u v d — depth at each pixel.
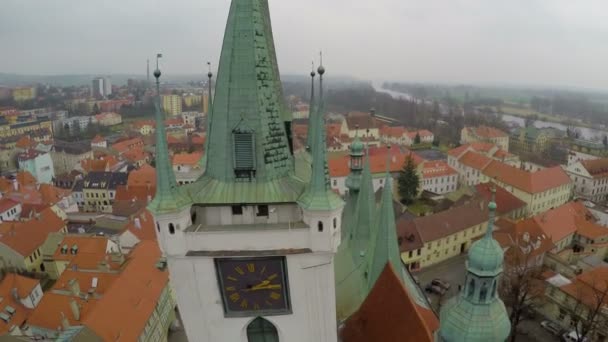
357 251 30.84
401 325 21.14
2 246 70.38
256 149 16.94
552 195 98.38
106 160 127.94
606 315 48.53
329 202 16.77
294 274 18.42
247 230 17.41
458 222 74.00
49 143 165.12
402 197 104.25
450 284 66.31
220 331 19.80
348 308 28.73
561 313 54.09
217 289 18.84
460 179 121.56
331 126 171.00
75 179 116.56
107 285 52.94
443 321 22.19
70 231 86.75
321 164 16.55
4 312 52.84
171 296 55.47
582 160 119.38
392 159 111.62
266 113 16.94
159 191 16.95
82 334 40.81
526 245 65.81
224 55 16.48
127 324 45.12
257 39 16.34
